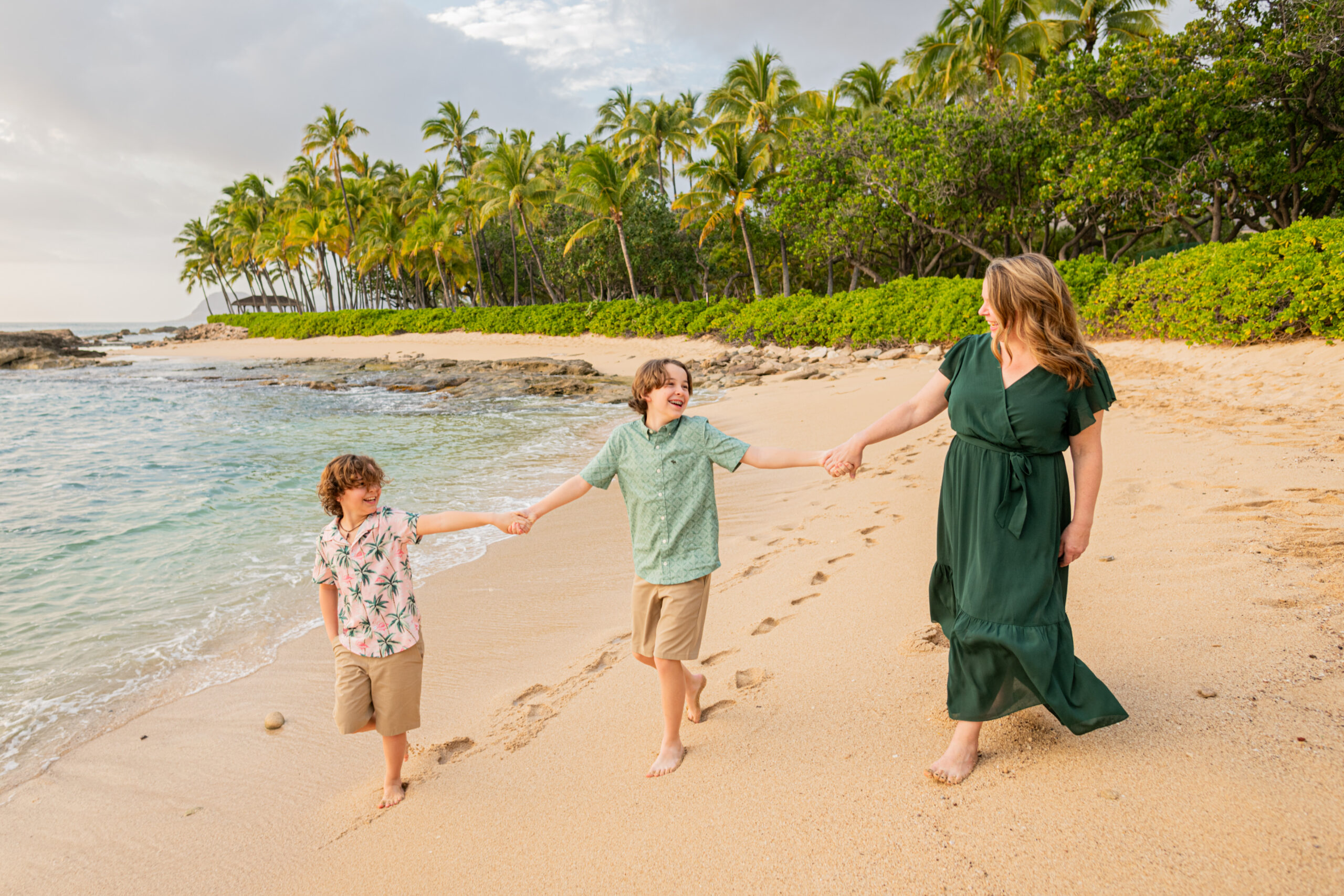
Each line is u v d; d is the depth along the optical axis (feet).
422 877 7.31
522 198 126.00
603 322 109.60
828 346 73.67
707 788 7.91
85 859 8.57
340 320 150.92
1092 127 64.49
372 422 47.83
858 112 101.24
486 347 116.06
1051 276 6.48
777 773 7.96
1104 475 17.46
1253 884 5.38
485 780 8.92
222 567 19.29
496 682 11.97
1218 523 12.99
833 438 30.83
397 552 8.45
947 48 92.07
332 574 8.47
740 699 9.83
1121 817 6.30
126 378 94.48
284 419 50.21
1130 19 81.35
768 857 6.66
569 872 6.97
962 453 7.27
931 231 84.23
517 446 36.50
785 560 15.60
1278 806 6.08
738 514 20.61
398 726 8.56
